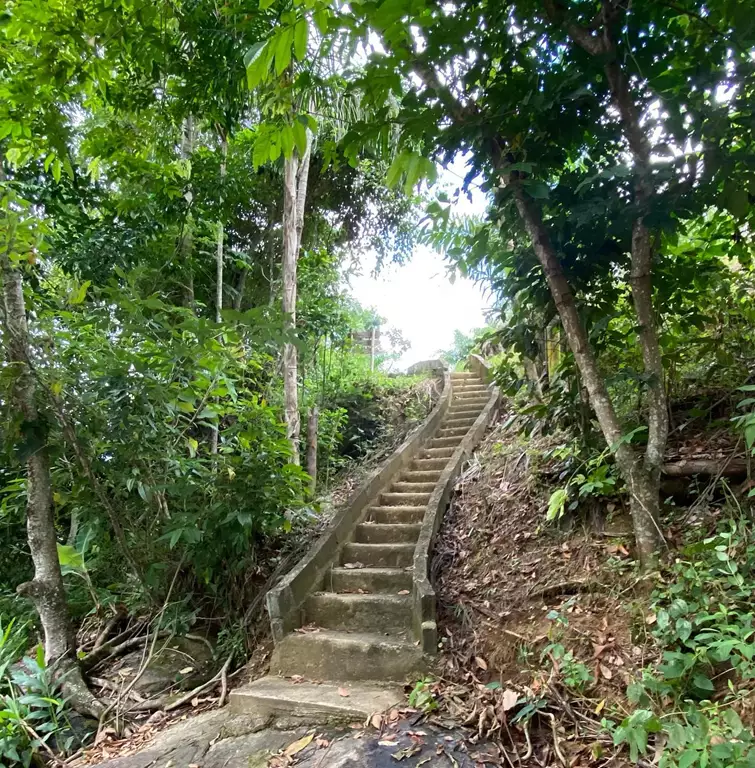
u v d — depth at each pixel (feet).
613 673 8.32
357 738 8.80
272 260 24.21
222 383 14.01
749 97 8.00
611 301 11.03
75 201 18.15
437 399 28.68
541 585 11.08
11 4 10.83
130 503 13.92
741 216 8.85
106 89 13.98
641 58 8.41
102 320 12.24
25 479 13.74
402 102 8.93
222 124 16.08
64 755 10.65
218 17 13.28
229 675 12.55
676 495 10.39
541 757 7.77
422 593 11.83
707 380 11.37
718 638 6.84
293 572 13.70
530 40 8.77
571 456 12.41
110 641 14.01
